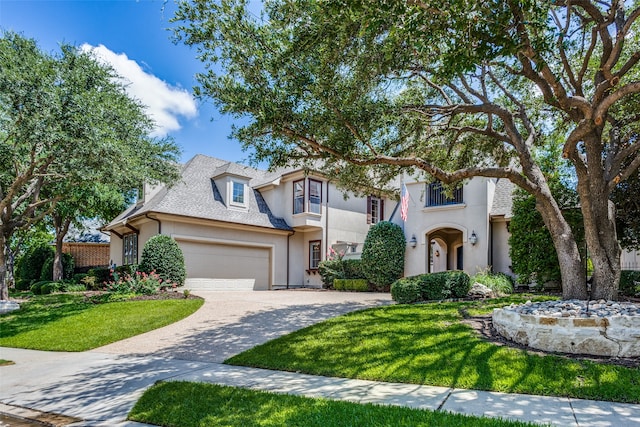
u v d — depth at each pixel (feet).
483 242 53.06
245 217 68.03
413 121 33.27
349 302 44.83
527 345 21.95
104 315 40.14
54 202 54.13
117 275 54.70
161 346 29.53
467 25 18.21
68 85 39.55
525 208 46.42
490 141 41.37
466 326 26.55
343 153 28.25
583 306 24.26
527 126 35.53
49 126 36.76
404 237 60.08
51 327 37.70
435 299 40.55
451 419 13.76
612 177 28.37
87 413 17.04
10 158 43.34
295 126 26.40
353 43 23.34
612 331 20.04
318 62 25.45
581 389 16.51
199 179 69.05
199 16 24.72
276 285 71.20
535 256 45.29
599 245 27.58
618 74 24.29
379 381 19.15
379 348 23.34
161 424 15.38
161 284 52.95
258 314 38.47
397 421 13.76
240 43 24.81
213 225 63.98
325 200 72.38
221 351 26.94
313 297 51.31
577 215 43.14
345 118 26.20
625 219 42.78
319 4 19.77
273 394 17.39
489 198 54.34
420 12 18.69
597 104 24.16
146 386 20.17
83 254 95.96
